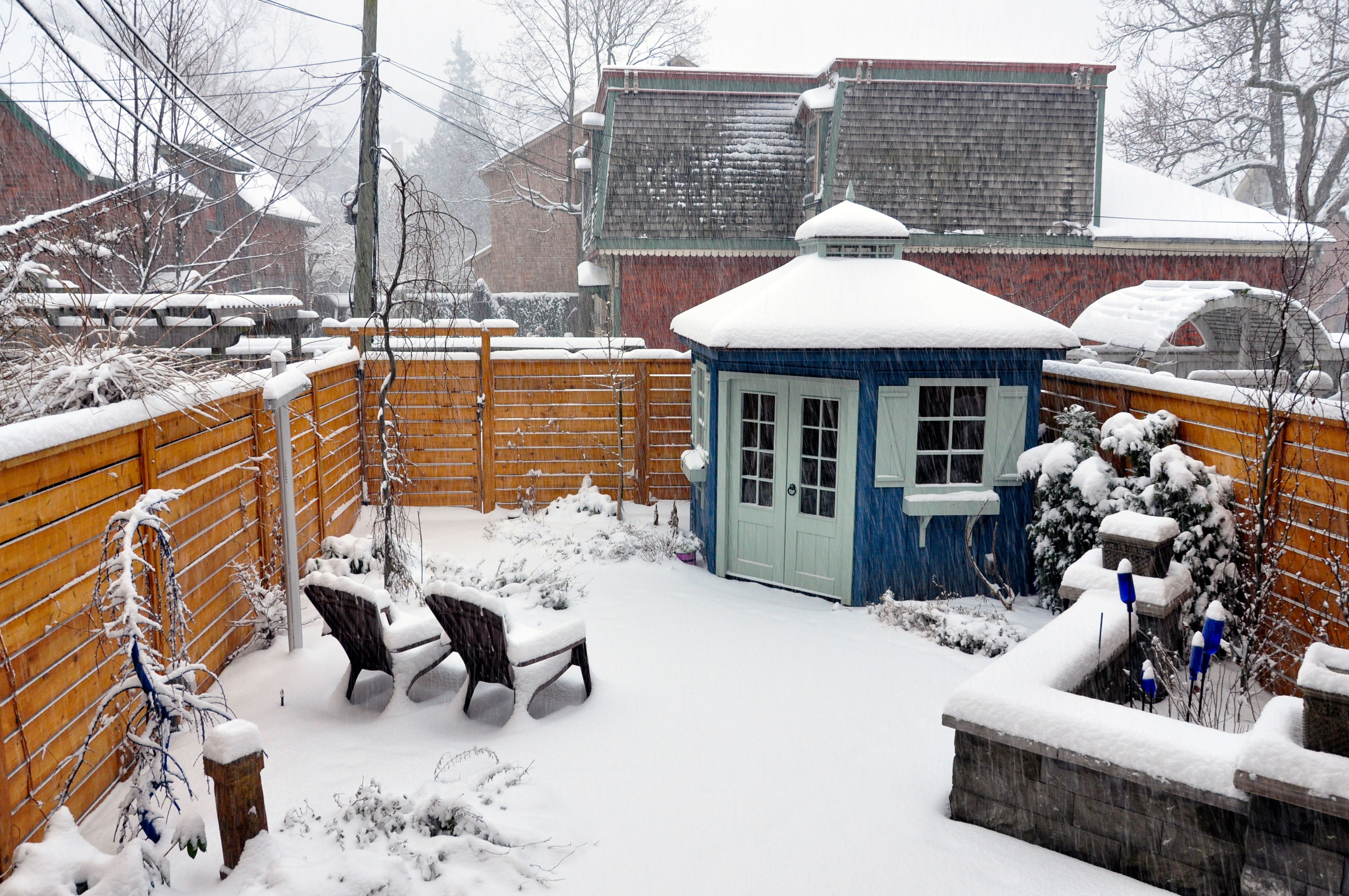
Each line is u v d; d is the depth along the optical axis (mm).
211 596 5652
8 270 5977
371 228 12719
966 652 6641
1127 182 19172
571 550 9375
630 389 11250
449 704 5328
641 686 5848
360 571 8180
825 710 5516
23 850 3125
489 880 3518
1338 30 22672
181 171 14969
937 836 4016
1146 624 5105
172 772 4344
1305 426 5605
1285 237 17375
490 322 10984
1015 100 17812
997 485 7977
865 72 17484
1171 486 6164
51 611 3736
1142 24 26078
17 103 16047
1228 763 3396
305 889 3143
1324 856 3133
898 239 8680
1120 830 3693
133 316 6258
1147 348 9812
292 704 5391
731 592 8242
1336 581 5293
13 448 3385
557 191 32062
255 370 7965
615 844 3922
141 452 4629
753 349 7562
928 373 7715
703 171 18438
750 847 3928
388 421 11039
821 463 8086
